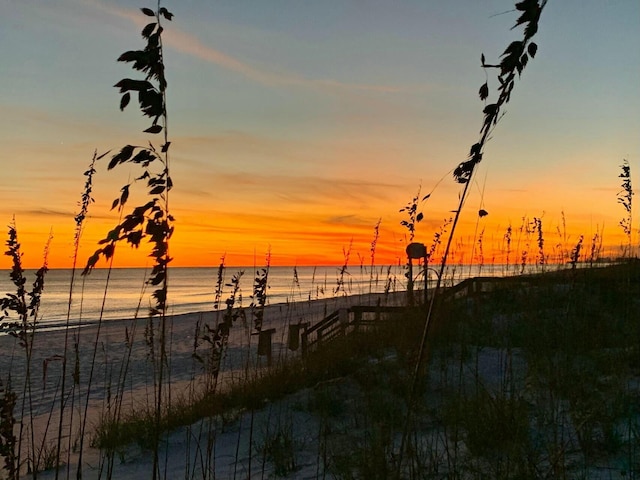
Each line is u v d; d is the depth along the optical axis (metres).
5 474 6.62
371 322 11.65
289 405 8.02
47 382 14.46
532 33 2.19
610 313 8.95
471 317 9.85
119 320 38.81
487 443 5.34
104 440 7.78
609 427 5.07
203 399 8.76
